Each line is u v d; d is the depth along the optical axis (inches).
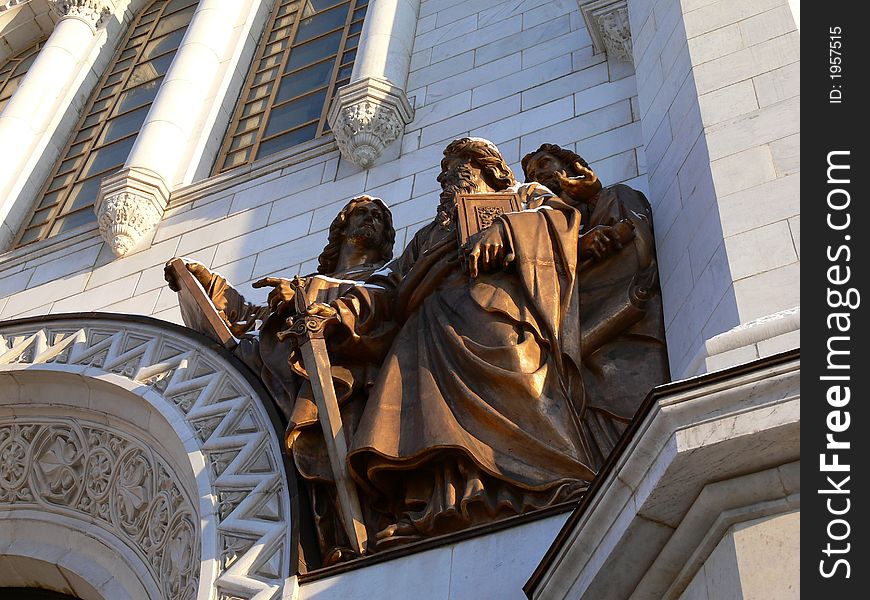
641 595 166.9
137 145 456.4
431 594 199.2
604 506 169.8
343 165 412.2
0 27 665.6
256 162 434.9
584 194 285.4
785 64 264.8
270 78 530.0
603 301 254.1
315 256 370.3
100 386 308.0
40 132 538.3
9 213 490.3
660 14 331.6
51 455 324.8
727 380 162.4
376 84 417.7
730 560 153.3
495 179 290.5
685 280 241.8
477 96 413.1
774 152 241.4
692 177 259.8
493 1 475.2
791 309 185.2
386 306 263.0
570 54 409.4
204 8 552.1
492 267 249.1
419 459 219.5
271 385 271.3
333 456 229.8
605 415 232.8
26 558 314.2
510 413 222.7
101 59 602.2
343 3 567.5
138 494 294.7
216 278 313.9
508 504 211.2
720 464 157.4
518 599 190.2
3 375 324.5
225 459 259.4
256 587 218.7
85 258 428.5
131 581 291.0
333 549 221.6
